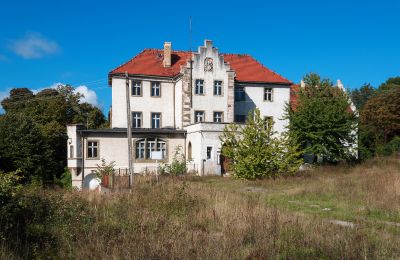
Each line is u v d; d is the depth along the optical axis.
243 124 39.81
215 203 14.52
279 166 30.81
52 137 51.88
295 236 10.05
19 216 10.96
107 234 10.12
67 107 60.59
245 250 8.97
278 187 26.75
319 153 37.44
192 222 12.10
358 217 15.08
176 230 10.45
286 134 32.53
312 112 37.75
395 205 17.16
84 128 41.50
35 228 10.19
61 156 53.72
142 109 44.44
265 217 11.88
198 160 39.34
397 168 34.31
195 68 43.19
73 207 12.62
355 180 26.86
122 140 41.38
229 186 27.69
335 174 32.62
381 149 51.25
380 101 62.31
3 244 8.64
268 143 31.36
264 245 9.16
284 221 11.52
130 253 8.29
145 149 42.00
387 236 10.91
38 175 43.28
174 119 45.31
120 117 43.78
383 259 8.58
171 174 35.06
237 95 46.41
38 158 43.91
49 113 57.56
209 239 9.38
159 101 45.03
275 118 47.06
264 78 47.34
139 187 21.16
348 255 8.58
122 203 14.91
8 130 43.44
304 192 22.39
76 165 39.59
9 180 11.31
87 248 8.80
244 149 30.86
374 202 18.16
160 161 42.22
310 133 37.28
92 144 40.66
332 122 37.56
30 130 44.34
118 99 43.84
